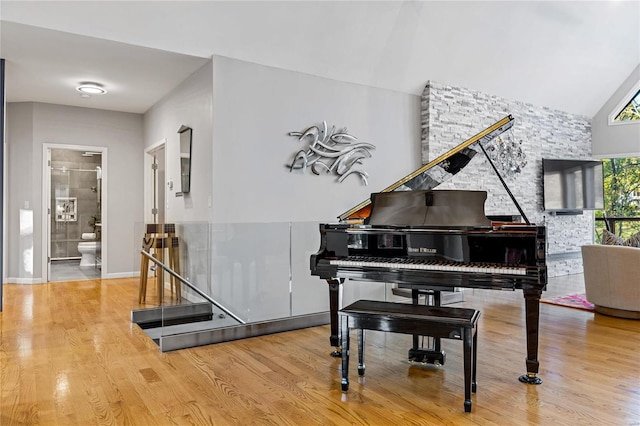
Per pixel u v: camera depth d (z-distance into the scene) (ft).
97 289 19.67
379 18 16.30
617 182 27.78
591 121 28.43
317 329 13.88
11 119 21.30
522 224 10.26
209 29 14.44
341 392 8.70
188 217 17.38
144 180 23.68
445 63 19.57
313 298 14.76
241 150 15.76
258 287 13.56
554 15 19.62
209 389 8.87
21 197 21.42
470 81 21.20
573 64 23.29
